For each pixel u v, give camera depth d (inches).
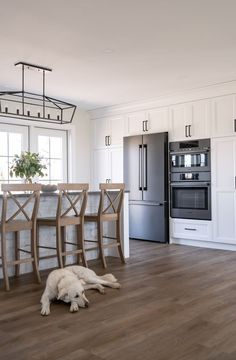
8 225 138.3
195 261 183.0
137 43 148.6
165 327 97.9
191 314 107.5
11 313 110.4
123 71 185.0
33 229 146.6
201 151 220.8
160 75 192.5
